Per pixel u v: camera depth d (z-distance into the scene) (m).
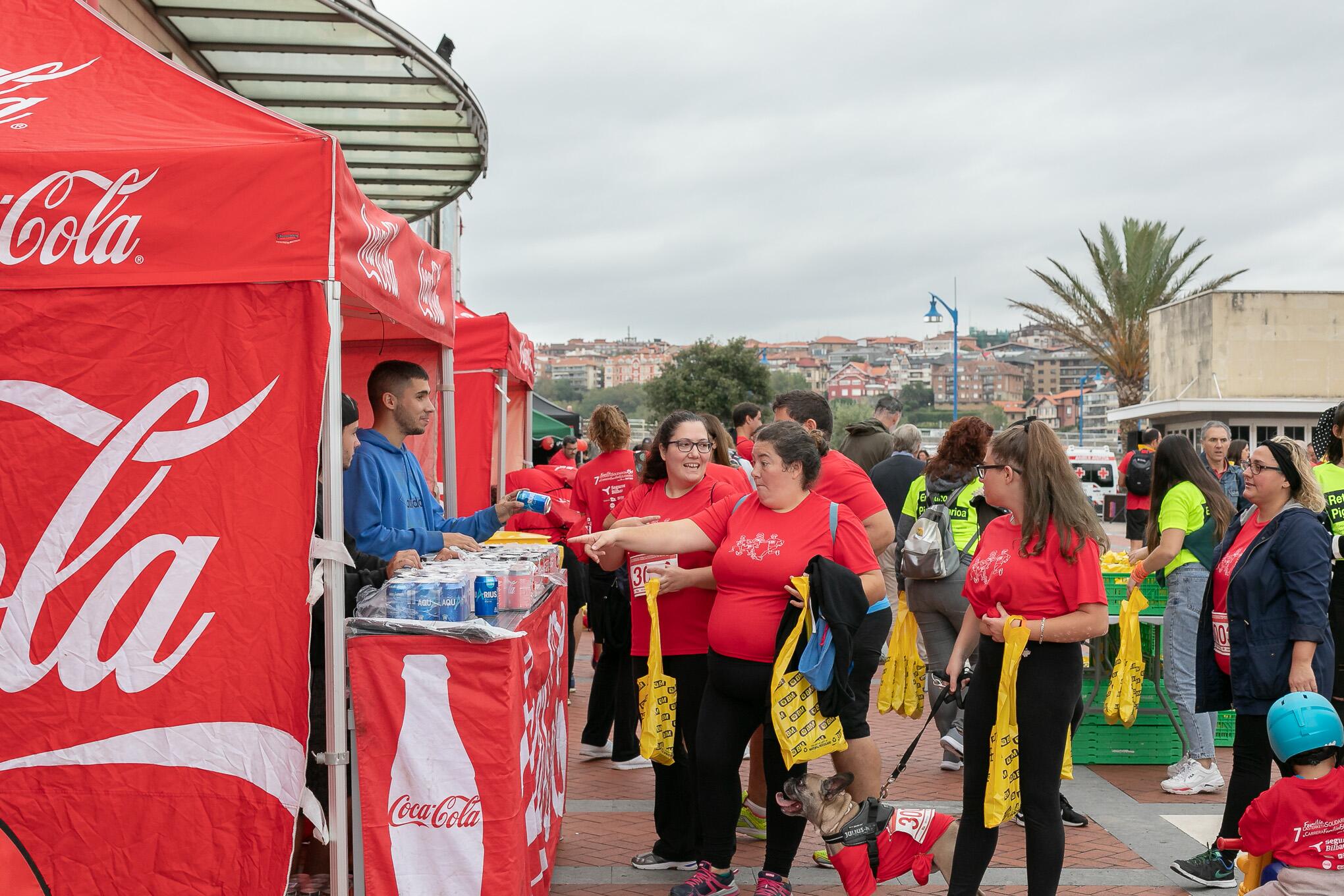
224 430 3.47
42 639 3.48
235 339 3.47
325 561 3.48
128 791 3.46
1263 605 4.63
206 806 3.46
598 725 7.16
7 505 3.47
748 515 4.54
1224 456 9.64
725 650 4.44
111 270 3.46
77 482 3.48
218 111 3.84
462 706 3.50
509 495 5.21
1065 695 4.09
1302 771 3.81
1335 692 5.62
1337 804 3.67
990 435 6.31
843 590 4.21
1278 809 3.74
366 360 6.49
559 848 5.41
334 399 3.48
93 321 3.46
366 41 6.96
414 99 7.77
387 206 10.28
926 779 6.70
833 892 4.90
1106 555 7.29
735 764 4.54
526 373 12.02
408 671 3.51
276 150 3.45
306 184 3.46
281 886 3.44
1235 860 4.93
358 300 4.54
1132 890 4.95
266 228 3.45
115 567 3.47
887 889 5.03
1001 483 4.22
